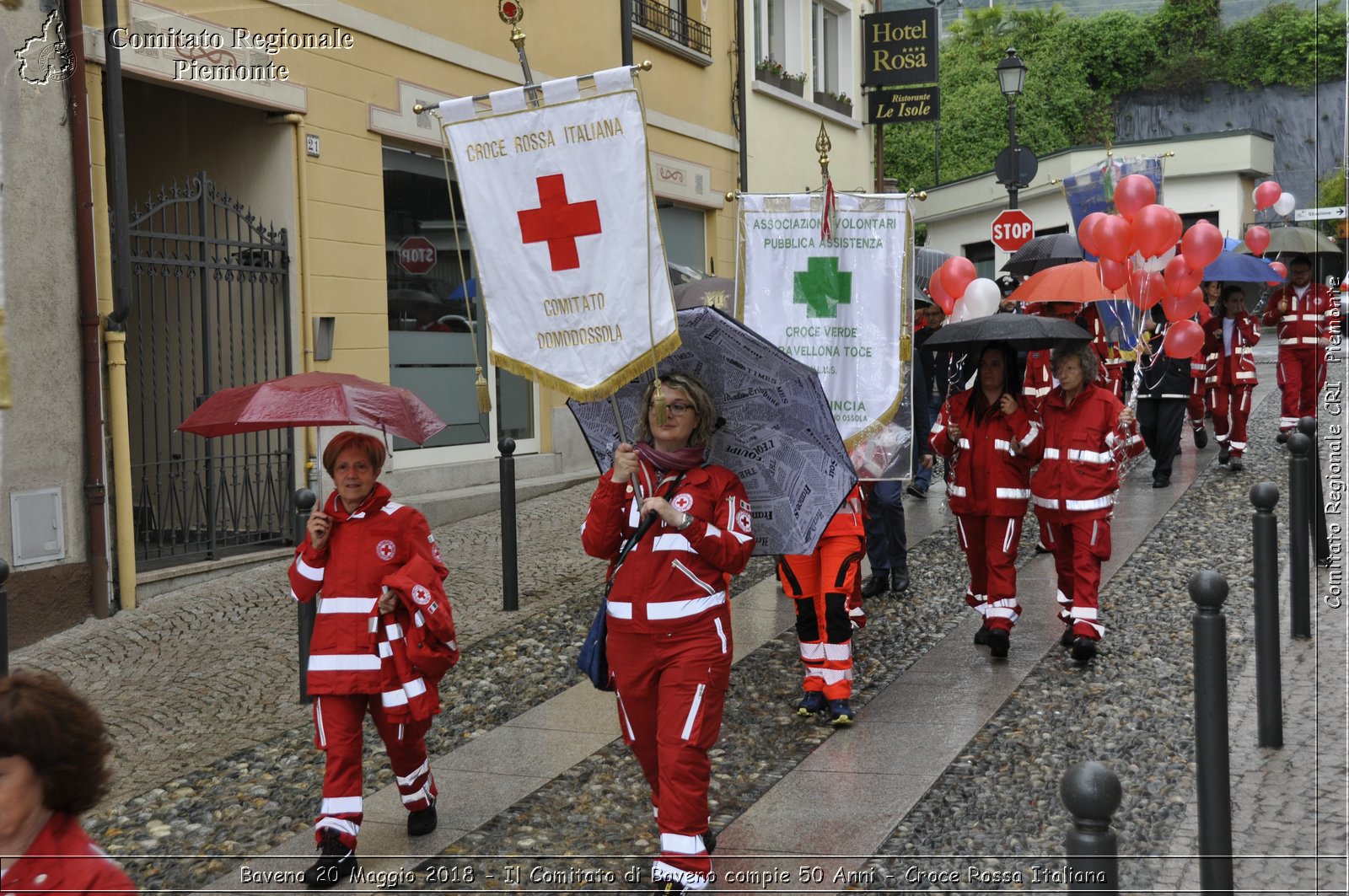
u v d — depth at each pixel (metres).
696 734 4.35
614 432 5.09
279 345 10.49
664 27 16.22
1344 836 4.61
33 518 8.05
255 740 6.25
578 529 11.25
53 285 8.26
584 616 8.38
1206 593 3.95
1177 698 6.25
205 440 9.92
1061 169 37.59
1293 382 13.44
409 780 4.94
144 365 10.56
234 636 8.04
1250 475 12.59
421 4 11.88
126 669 7.43
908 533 11.21
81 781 2.53
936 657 7.34
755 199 6.32
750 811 5.09
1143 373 11.98
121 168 8.70
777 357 4.61
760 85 18.66
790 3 20.20
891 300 6.24
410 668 4.67
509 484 8.55
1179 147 36.78
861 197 6.25
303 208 10.48
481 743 6.11
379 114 11.38
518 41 4.51
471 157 4.54
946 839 4.77
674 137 16.62
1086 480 6.89
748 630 8.10
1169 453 12.16
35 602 8.04
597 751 5.95
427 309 12.40
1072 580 7.33
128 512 8.70
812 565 6.23
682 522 4.41
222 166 10.66
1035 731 5.89
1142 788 5.12
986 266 43.12
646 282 4.40
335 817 4.62
